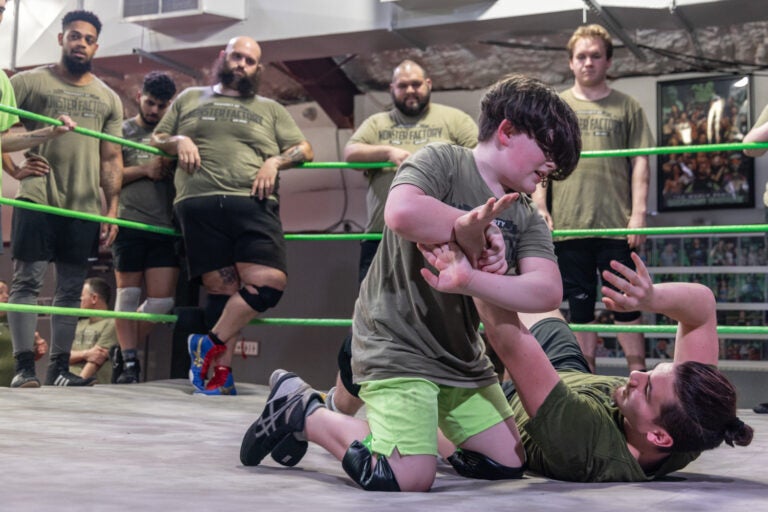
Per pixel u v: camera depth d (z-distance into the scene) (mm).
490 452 1562
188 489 1266
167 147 3359
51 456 1546
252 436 1593
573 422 1471
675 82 5340
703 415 1427
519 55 5500
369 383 1477
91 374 4488
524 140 1401
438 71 5758
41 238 3209
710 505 1229
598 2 4332
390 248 1511
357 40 4898
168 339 6070
